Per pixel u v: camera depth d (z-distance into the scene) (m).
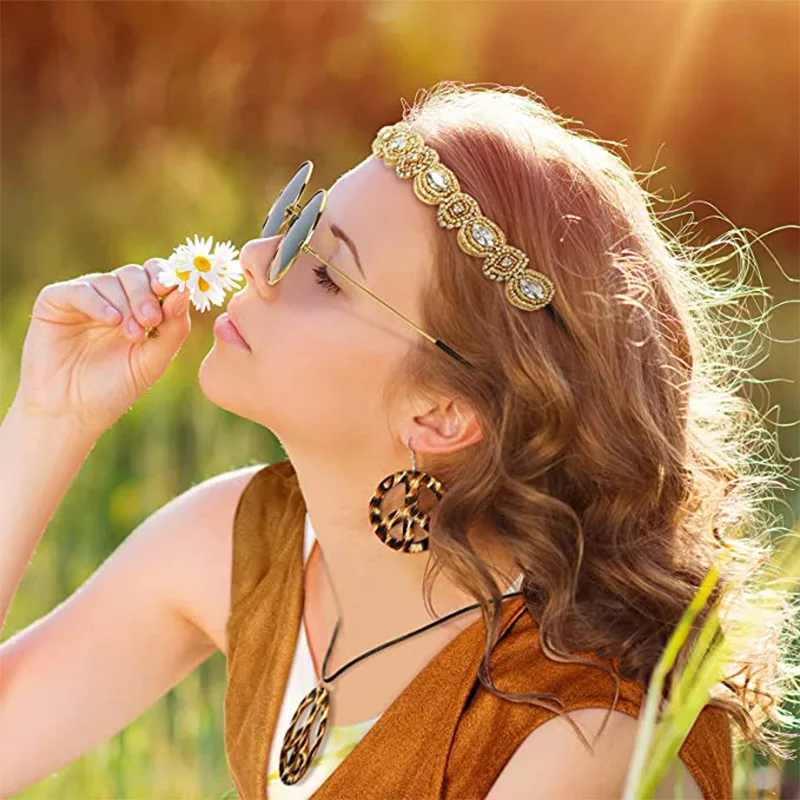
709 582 2.56
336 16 15.27
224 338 3.47
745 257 4.37
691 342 3.68
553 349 3.31
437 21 14.81
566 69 14.52
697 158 14.24
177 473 7.71
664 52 14.21
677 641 2.54
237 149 14.45
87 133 14.09
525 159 3.38
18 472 3.86
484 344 3.31
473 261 3.30
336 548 3.54
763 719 3.53
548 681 3.18
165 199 12.41
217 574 3.86
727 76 14.06
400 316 3.33
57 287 3.81
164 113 14.63
